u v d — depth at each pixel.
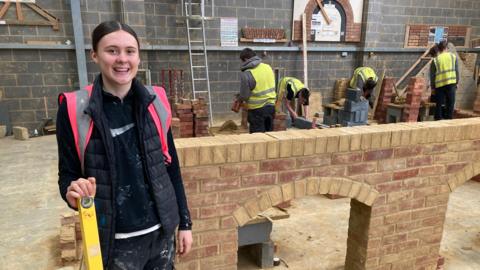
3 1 6.68
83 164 1.38
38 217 3.85
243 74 4.86
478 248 3.72
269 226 3.21
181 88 8.36
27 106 7.22
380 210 2.87
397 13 9.73
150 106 1.50
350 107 6.22
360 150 2.65
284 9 8.80
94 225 1.32
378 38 9.66
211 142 2.34
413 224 3.05
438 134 2.87
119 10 7.41
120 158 1.42
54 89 7.32
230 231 2.50
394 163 2.79
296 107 8.24
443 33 10.27
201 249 2.46
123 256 1.48
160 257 1.65
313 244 3.69
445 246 3.75
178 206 1.73
